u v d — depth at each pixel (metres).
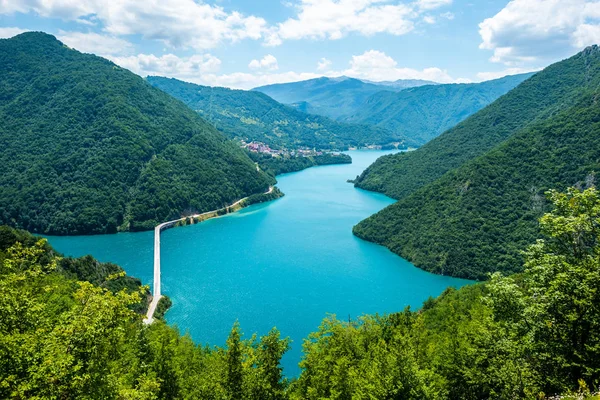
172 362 54.38
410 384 36.62
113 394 29.06
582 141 167.75
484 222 164.25
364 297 133.75
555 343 33.06
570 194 37.25
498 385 38.44
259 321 116.06
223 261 167.75
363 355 58.56
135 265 163.12
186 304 126.81
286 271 156.50
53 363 25.97
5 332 28.83
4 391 25.05
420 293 137.62
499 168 183.88
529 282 38.44
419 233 178.75
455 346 50.53
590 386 31.44
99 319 29.86
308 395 49.59
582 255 34.97
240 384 41.28
